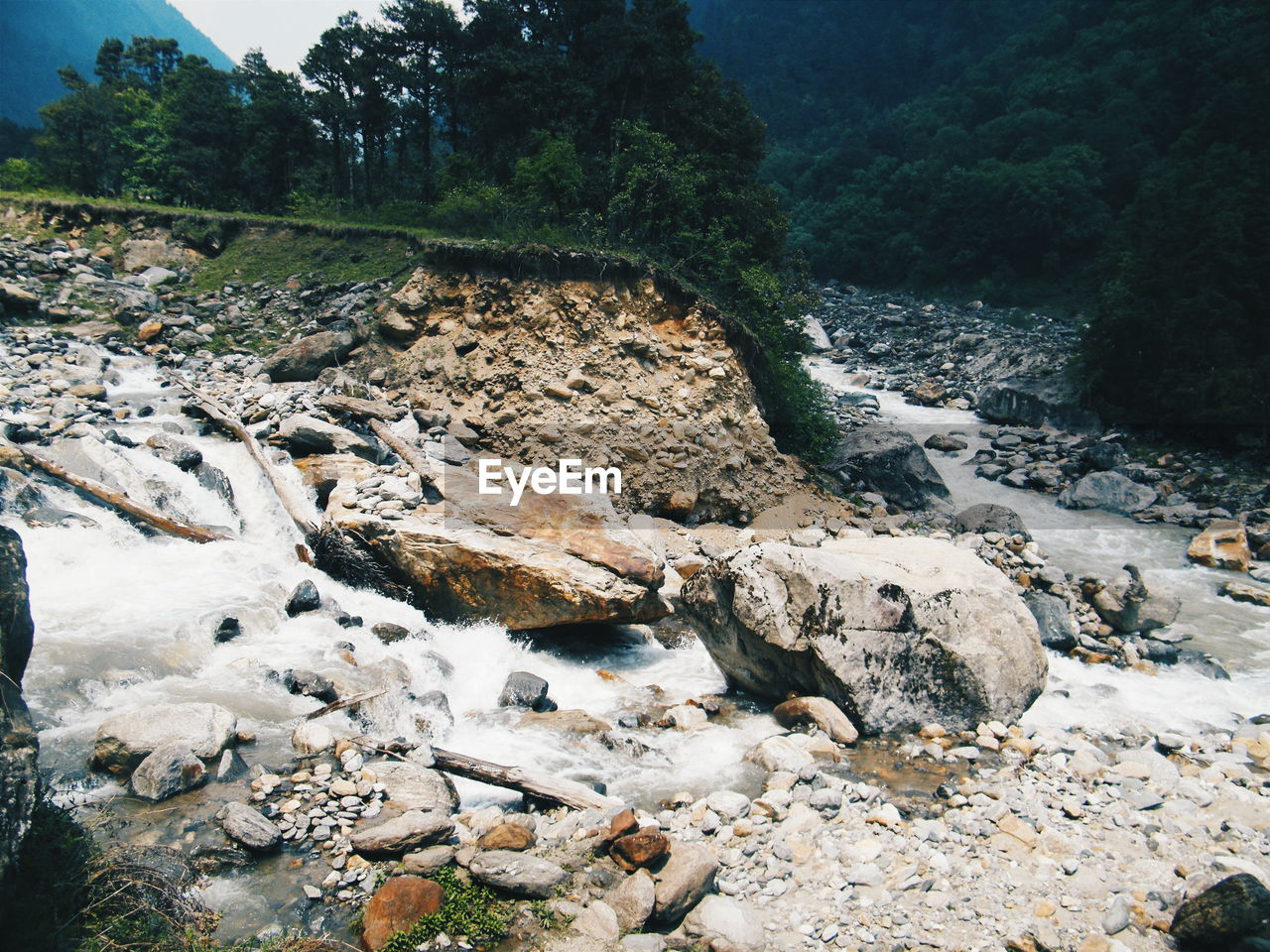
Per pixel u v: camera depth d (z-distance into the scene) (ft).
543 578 41.63
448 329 72.49
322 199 112.06
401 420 62.85
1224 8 234.58
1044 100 271.49
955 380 136.05
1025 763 33.30
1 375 57.77
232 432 55.47
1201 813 30.09
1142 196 164.66
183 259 89.10
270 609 38.83
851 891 24.81
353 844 24.35
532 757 31.50
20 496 40.22
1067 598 53.06
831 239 271.28
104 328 72.84
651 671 42.60
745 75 463.42
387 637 39.42
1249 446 90.89
